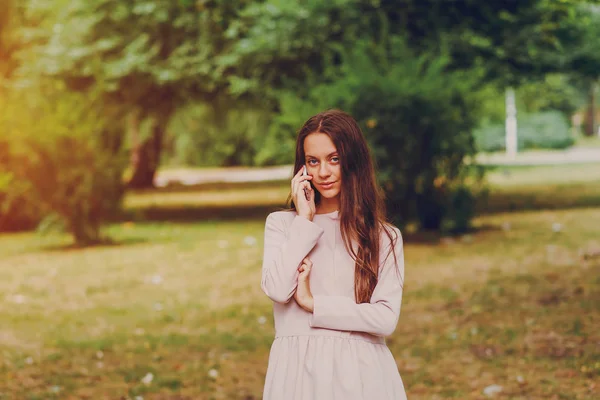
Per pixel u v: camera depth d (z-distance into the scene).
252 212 19.84
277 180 33.69
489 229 13.79
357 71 12.59
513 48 17.39
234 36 16.88
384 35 13.52
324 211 2.90
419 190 13.01
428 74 12.80
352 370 2.69
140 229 16.02
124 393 5.79
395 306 2.75
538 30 17.23
